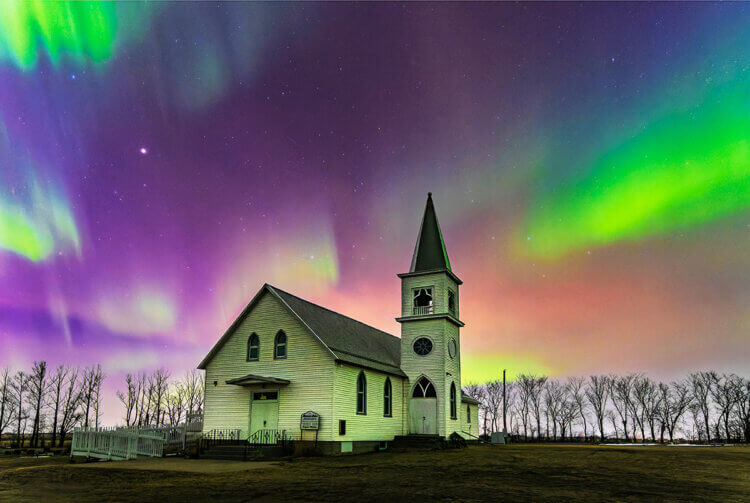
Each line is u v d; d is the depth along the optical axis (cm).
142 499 1302
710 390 8788
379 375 3494
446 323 3884
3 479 1758
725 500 1261
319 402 2952
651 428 8806
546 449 3625
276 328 3197
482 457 2738
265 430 3066
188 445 2989
